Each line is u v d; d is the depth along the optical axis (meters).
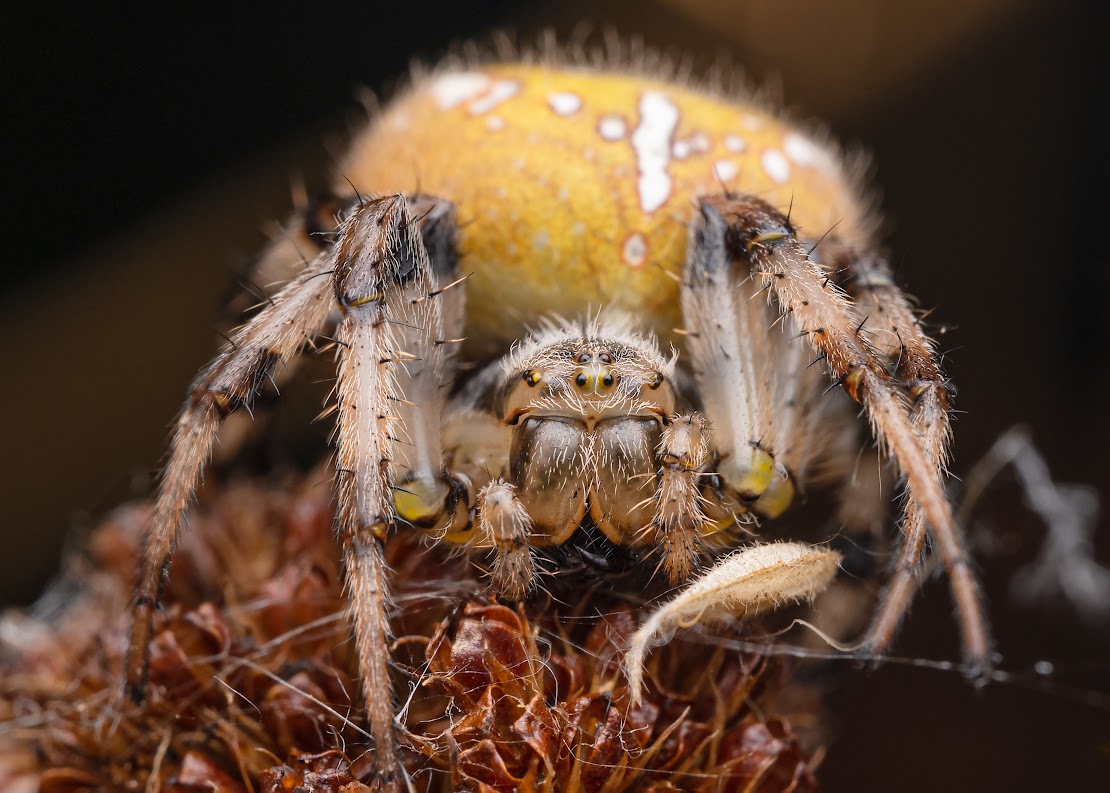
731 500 0.06
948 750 0.07
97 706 0.06
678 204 0.06
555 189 0.06
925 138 0.10
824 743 0.07
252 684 0.06
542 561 0.06
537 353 0.06
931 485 0.06
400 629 0.06
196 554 0.06
